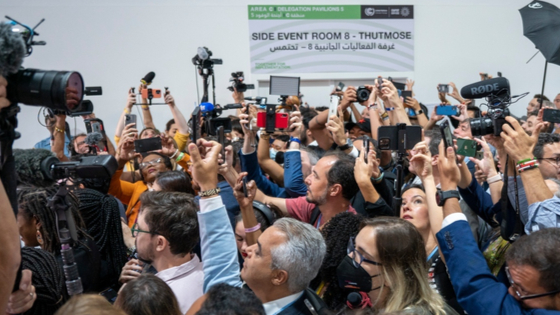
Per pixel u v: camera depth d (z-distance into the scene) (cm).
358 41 779
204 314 123
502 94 223
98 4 732
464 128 380
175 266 202
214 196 192
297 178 313
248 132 322
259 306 127
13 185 126
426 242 244
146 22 745
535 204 197
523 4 819
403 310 151
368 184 249
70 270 173
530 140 202
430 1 796
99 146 362
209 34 758
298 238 177
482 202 253
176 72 754
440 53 803
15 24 128
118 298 156
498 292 162
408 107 528
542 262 151
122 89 742
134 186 372
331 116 343
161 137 351
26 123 707
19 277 146
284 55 770
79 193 252
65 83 120
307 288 183
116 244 257
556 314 149
